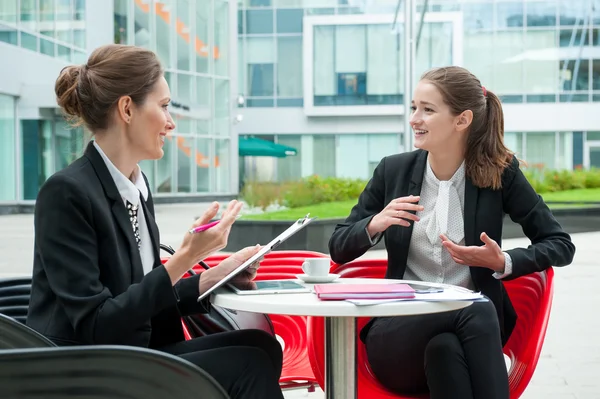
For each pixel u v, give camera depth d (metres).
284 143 28.34
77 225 1.81
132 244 1.93
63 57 20.36
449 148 2.55
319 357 2.43
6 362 1.20
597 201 16.70
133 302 1.76
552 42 26.12
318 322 2.46
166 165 24.09
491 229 2.54
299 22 27.80
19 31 18.89
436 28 25.52
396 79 26.88
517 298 2.63
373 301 1.75
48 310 1.83
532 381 3.92
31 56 19.23
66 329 1.80
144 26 22.28
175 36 23.41
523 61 26.19
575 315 5.77
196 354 1.85
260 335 2.07
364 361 2.59
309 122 27.97
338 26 27.14
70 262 1.78
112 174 1.95
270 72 28.16
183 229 14.02
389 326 2.38
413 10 15.87
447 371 2.09
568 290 7.01
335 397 2.02
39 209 1.82
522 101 26.34
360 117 27.69
